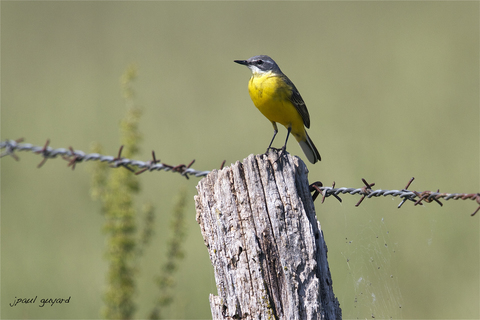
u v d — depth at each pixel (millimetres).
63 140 17500
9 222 13242
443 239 12188
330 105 19719
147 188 14555
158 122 18656
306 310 5727
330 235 11844
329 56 24359
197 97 20781
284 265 5773
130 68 10406
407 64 22844
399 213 12867
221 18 29859
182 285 11164
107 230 9453
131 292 9438
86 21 29125
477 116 18047
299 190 5973
